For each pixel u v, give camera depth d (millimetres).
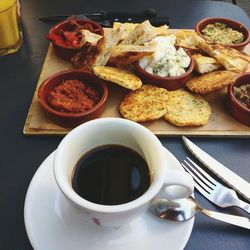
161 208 490
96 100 716
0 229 521
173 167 532
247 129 701
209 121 713
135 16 958
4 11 794
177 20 997
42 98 690
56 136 675
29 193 495
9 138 669
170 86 764
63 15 991
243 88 745
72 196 396
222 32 927
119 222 424
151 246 457
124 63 776
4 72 815
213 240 516
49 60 842
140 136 475
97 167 482
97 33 877
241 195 578
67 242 456
